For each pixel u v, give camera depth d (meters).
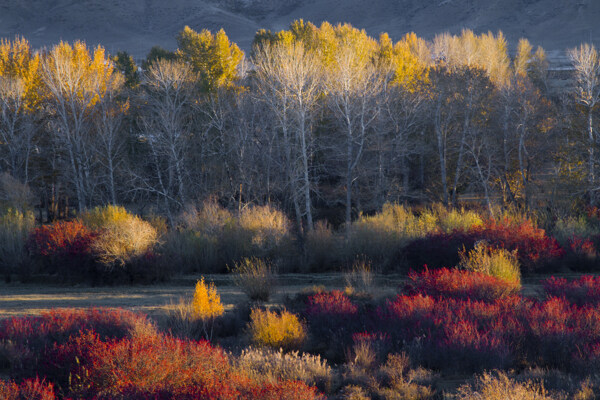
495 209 28.61
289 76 32.31
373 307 10.96
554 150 34.72
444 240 18.81
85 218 21.64
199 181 34.91
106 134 35.06
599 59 36.00
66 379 6.27
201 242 21.50
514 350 8.09
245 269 16.67
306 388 5.88
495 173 37.56
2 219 22.94
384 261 19.73
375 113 35.19
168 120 34.00
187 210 29.06
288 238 22.03
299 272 20.69
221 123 35.50
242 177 32.53
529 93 37.50
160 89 37.38
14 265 18.58
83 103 36.06
